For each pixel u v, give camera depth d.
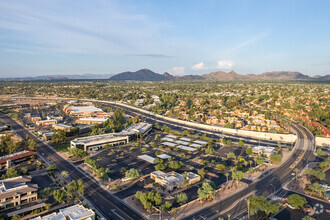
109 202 160.50
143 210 150.75
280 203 159.62
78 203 158.25
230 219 141.00
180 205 156.25
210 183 173.38
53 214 135.50
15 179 175.00
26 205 154.88
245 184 190.50
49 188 164.12
